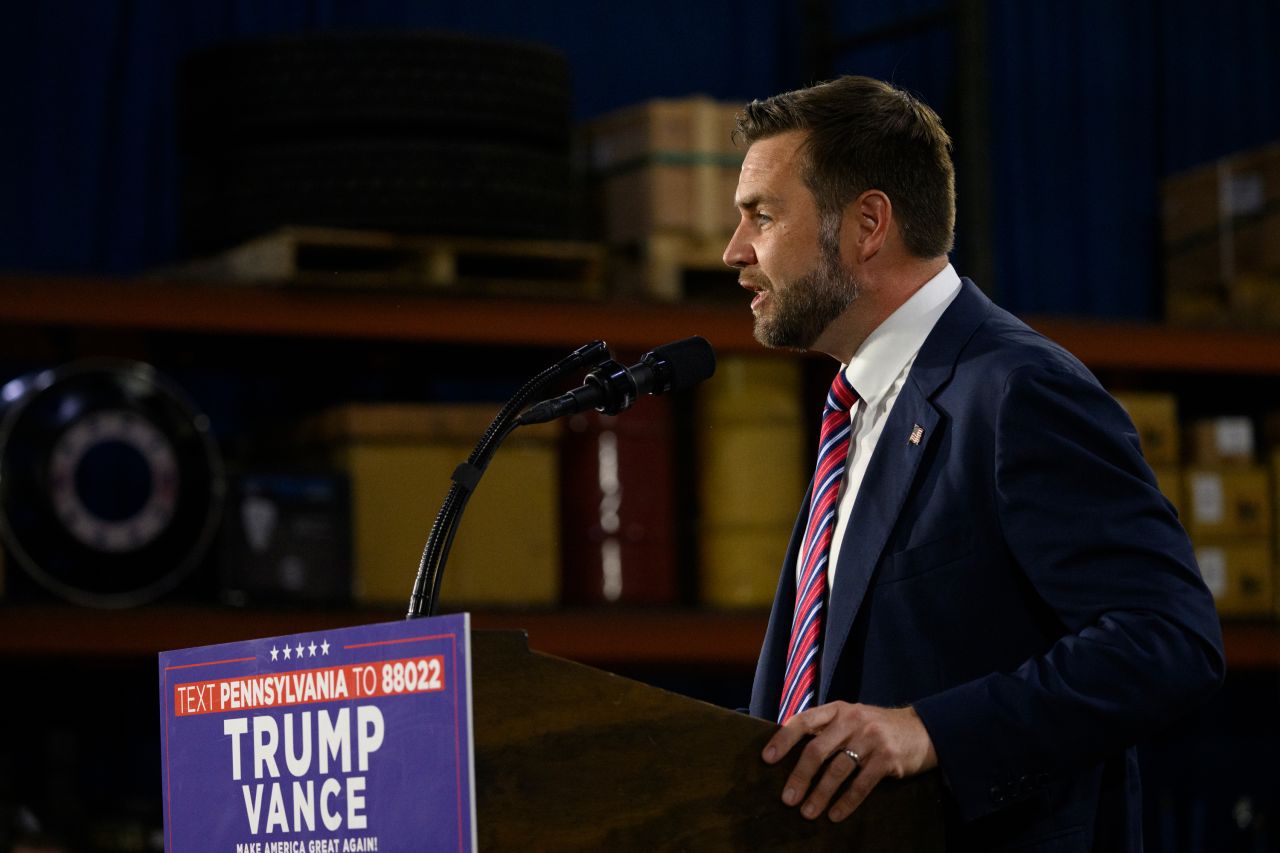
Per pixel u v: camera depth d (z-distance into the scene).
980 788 2.55
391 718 2.21
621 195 8.07
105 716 8.29
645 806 2.29
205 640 6.99
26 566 6.82
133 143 8.44
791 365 8.09
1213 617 2.71
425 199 7.24
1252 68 10.70
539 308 7.54
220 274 7.48
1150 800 9.96
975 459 2.88
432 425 7.41
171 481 7.04
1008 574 2.85
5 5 8.34
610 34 9.46
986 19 8.77
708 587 8.02
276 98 7.27
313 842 2.29
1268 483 8.79
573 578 7.78
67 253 8.30
